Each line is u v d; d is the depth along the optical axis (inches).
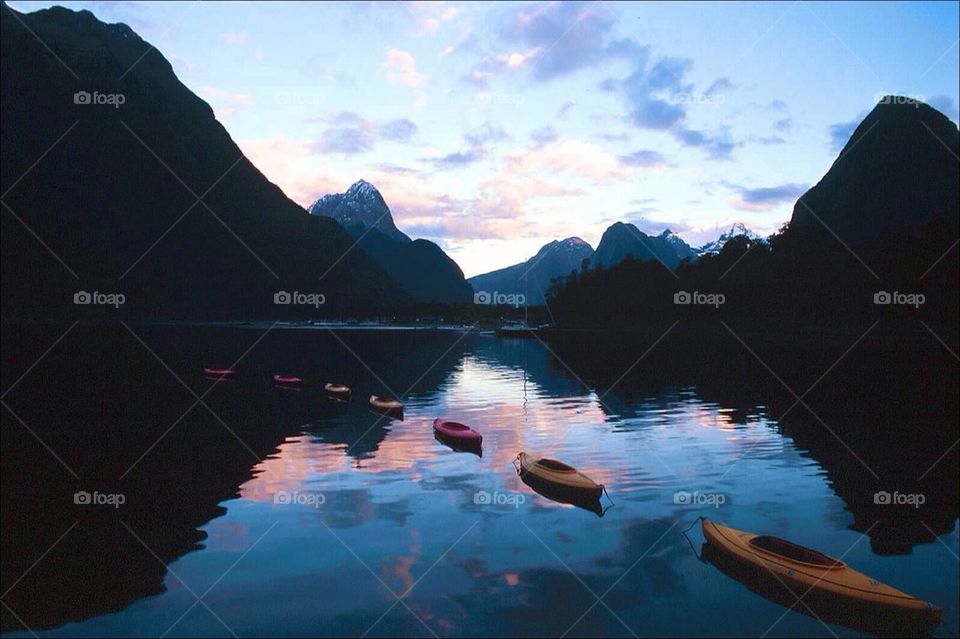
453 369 2539.4
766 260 4891.7
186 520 710.5
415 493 800.3
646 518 709.3
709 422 1299.2
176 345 4077.3
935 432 1185.4
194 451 1064.8
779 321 4325.8
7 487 862.5
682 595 526.0
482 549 618.8
